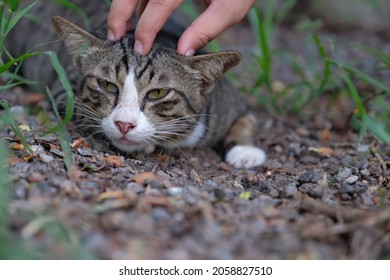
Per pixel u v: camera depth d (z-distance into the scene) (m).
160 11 0.49
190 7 0.72
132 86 0.51
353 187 0.48
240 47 0.89
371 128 0.55
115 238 0.37
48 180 0.42
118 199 0.40
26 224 0.36
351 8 1.03
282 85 0.77
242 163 0.57
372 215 0.40
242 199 0.43
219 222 0.39
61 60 0.61
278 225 0.39
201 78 0.54
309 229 0.38
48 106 0.60
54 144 0.49
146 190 0.43
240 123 0.63
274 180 0.51
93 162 0.47
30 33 0.66
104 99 0.52
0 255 0.34
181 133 0.55
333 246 0.38
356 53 0.92
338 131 0.65
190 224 0.38
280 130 0.66
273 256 0.37
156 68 0.51
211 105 0.58
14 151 0.47
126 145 0.52
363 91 0.69
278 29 1.04
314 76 0.74
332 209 0.41
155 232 0.37
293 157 0.59
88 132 0.55
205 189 0.45
